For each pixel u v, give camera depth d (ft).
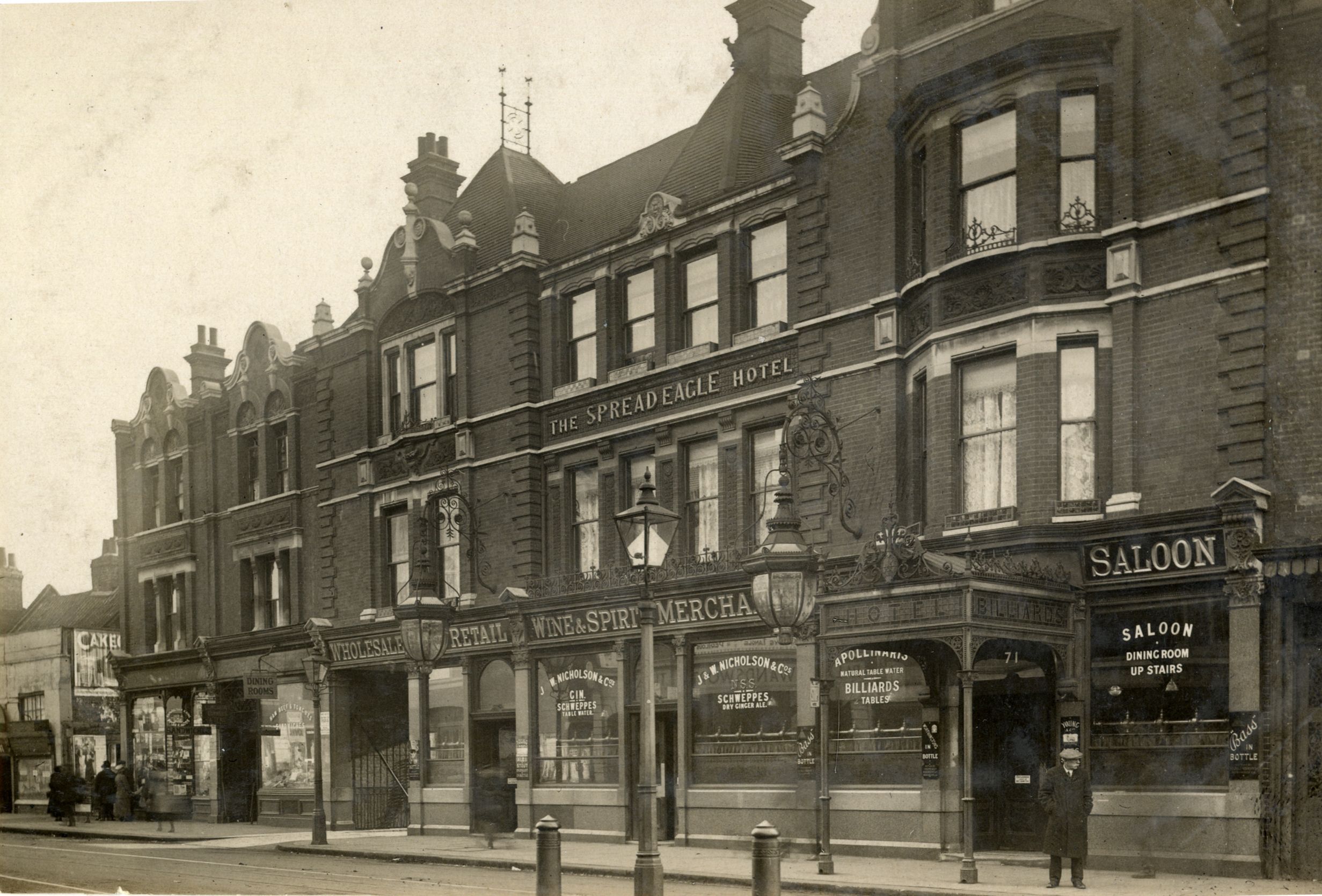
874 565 54.54
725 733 70.64
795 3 82.38
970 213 61.77
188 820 115.03
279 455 112.78
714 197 75.56
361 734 99.91
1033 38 58.13
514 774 84.84
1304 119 52.39
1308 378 51.01
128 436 131.03
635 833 74.79
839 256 68.18
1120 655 54.60
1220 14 54.60
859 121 67.82
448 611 80.64
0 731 142.72
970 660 50.60
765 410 71.77
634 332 81.51
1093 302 57.00
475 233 95.61
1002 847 58.59
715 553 73.20
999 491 59.21
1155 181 55.98
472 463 89.45
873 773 62.44
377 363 100.32
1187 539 52.54
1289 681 49.83
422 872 62.59
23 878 61.46
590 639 78.48
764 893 40.68
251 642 109.19
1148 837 52.11
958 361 60.90
